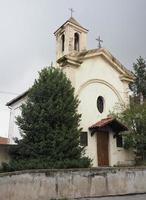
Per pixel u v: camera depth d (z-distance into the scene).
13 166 14.95
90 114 20.59
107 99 22.20
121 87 23.56
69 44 24.28
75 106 17.44
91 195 12.62
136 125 20.20
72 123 16.61
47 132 15.73
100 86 22.05
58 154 15.22
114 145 21.06
